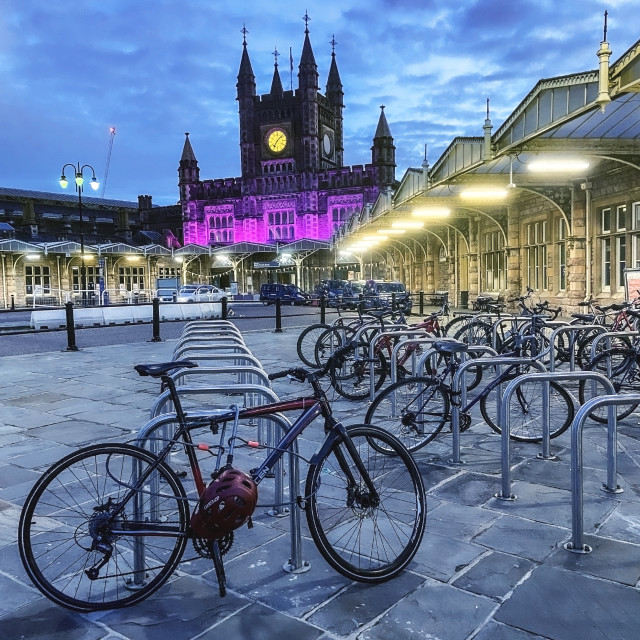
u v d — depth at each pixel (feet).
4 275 148.15
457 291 89.35
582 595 9.47
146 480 10.18
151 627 8.93
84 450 9.47
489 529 11.97
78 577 10.34
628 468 15.49
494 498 13.64
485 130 40.42
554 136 38.73
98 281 170.81
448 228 91.56
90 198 261.44
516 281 68.59
